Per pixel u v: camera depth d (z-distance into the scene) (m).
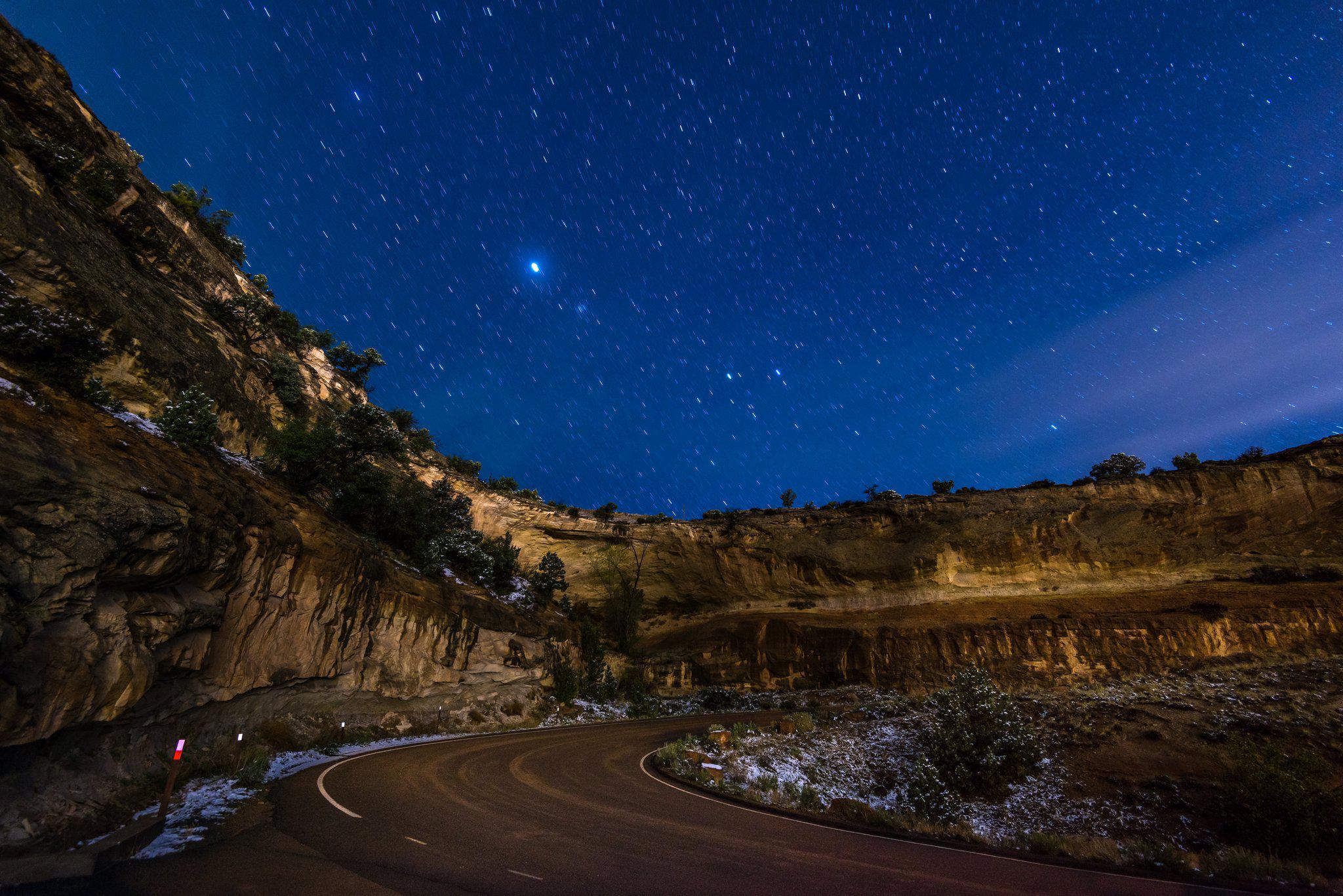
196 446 15.71
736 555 58.69
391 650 21.86
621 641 52.47
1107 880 8.02
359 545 20.72
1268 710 17.39
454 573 30.89
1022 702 22.45
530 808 10.34
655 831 9.23
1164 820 12.68
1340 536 40.59
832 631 47.72
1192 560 43.50
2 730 7.26
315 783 11.31
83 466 9.99
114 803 8.51
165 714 11.76
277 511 17.33
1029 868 8.52
